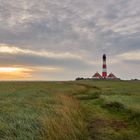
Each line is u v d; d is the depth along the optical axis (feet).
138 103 91.61
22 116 49.14
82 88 195.83
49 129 41.70
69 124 48.26
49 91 137.90
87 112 78.59
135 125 61.57
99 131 55.77
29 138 38.29
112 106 90.53
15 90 132.46
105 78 556.51
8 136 38.42
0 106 61.52
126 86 241.14
